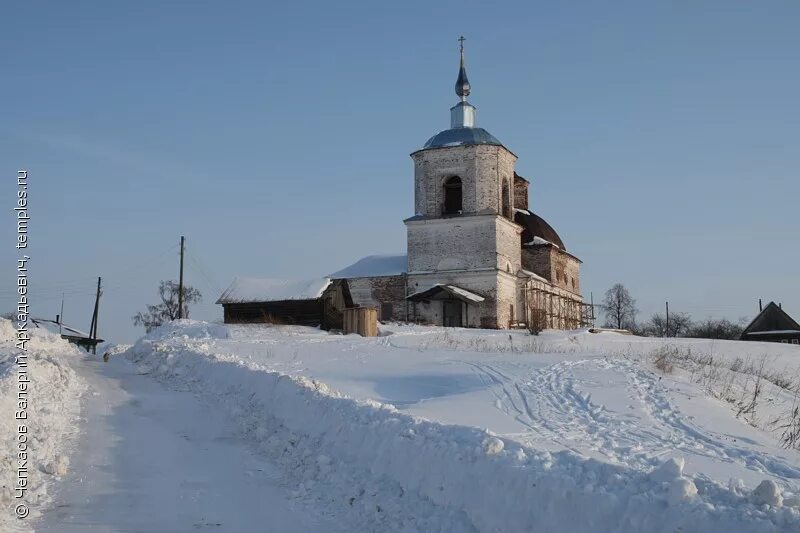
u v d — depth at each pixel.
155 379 20.80
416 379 20.94
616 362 21.52
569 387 17.66
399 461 9.10
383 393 19.38
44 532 8.00
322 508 9.05
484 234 49.62
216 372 19.45
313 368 23.48
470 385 19.34
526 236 58.72
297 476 10.38
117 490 9.62
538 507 6.89
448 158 50.47
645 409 15.27
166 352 24.45
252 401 15.50
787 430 15.55
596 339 36.84
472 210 49.88
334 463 10.30
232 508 9.01
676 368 21.09
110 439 12.51
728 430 13.90
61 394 16.14
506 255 51.03
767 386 20.55
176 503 9.16
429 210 50.84
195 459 11.40
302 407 12.95
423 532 7.75
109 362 26.03
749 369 26.39
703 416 14.90
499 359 23.97
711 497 6.19
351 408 11.52
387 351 27.50
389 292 51.72
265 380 15.92
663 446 11.88
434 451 8.62
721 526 5.67
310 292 41.81
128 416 14.71
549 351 28.94
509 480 7.35
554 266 58.94
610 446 11.64
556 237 61.59
